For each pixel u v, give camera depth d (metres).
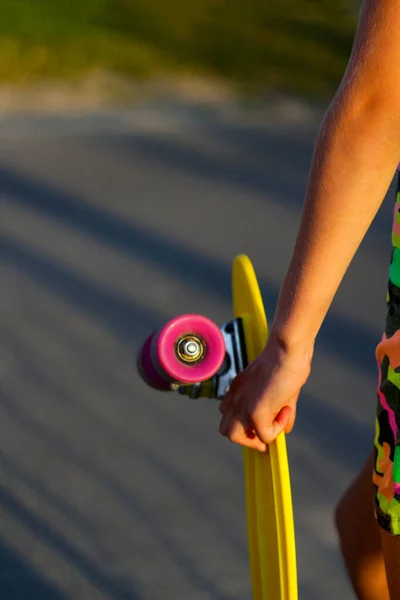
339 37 15.02
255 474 2.43
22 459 4.42
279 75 12.98
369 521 2.44
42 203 8.16
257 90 12.33
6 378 5.16
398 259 2.16
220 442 4.60
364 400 5.02
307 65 13.54
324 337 5.75
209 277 6.70
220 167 9.46
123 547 3.84
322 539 3.91
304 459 4.48
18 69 11.74
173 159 9.62
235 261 2.59
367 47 1.82
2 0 13.69
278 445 2.12
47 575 3.68
